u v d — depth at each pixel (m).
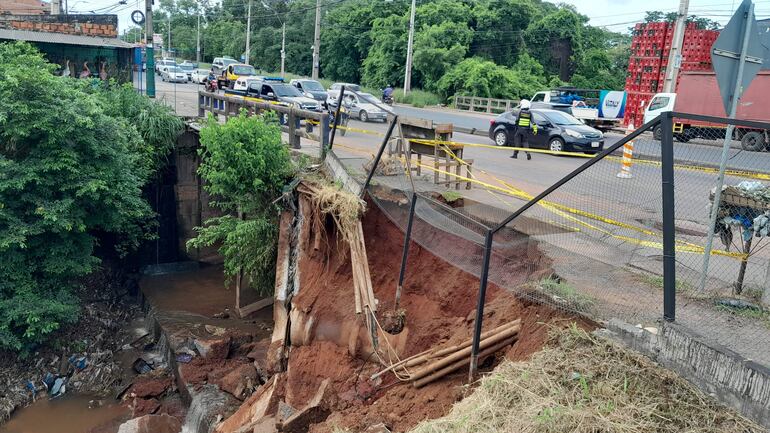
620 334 5.64
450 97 48.81
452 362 7.33
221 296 17.45
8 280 14.73
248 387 12.56
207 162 14.67
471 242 7.95
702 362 4.93
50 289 15.36
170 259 19.77
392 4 59.75
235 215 16.88
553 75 52.19
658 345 5.28
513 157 18.39
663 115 4.86
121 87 20.20
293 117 14.92
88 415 13.42
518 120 20.88
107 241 18.59
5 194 14.38
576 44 52.69
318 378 9.64
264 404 10.20
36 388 14.26
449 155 11.55
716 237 9.09
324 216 11.22
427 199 8.63
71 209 14.95
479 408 5.30
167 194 19.45
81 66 26.39
